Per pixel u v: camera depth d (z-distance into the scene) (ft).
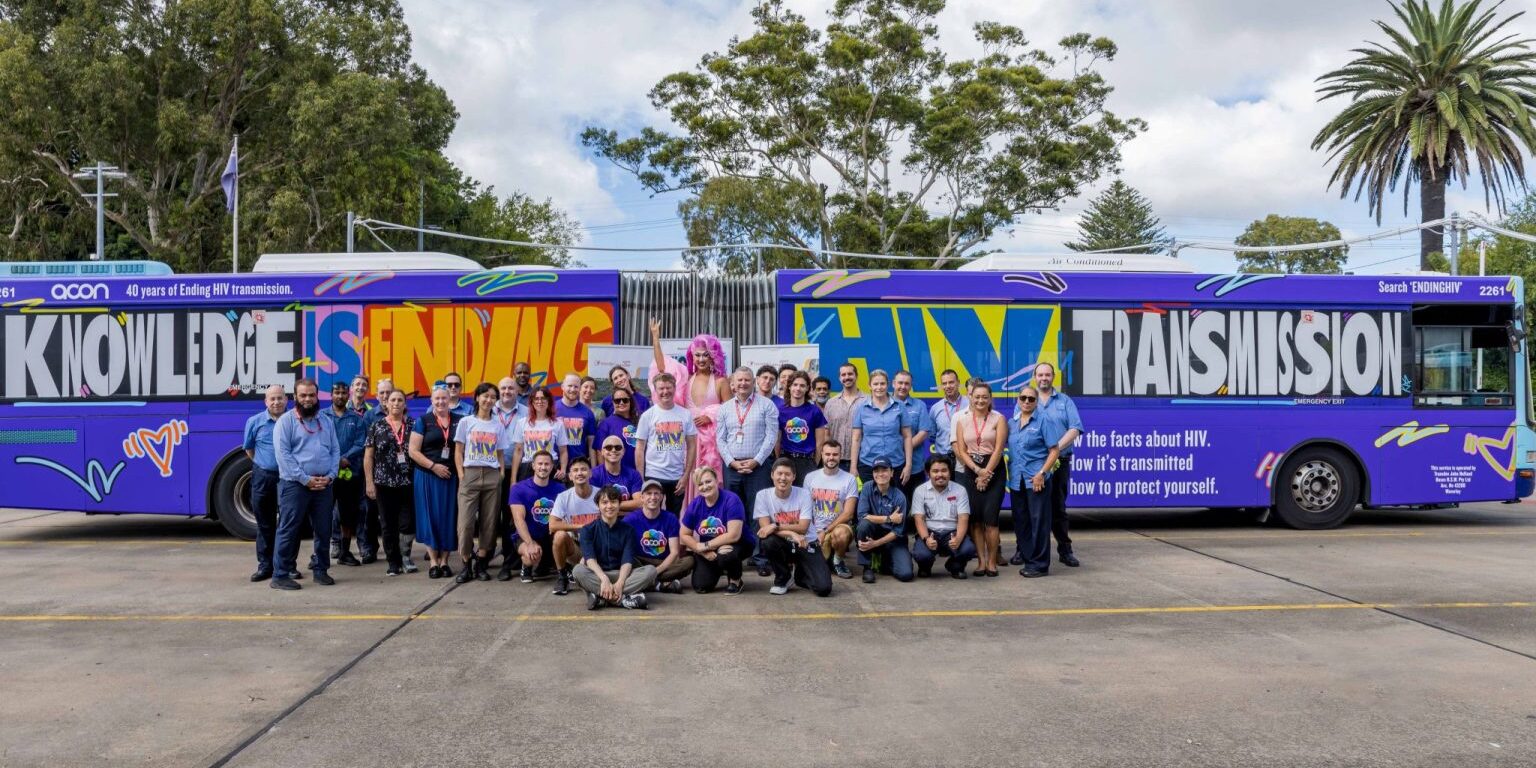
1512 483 43.21
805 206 137.59
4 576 33.04
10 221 126.21
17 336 41.14
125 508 40.86
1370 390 43.01
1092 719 18.62
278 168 124.67
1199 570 33.55
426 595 29.86
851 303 42.14
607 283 41.75
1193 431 42.39
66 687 20.65
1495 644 23.90
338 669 21.97
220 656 23.03
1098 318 42.39
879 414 33.91
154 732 17.97
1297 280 42.96
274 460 31.45
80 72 110.11
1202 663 22.35
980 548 32.78
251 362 41.06
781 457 32.60
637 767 16.30
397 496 32.94
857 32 139.13
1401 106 106.83
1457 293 43.42
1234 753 16.89
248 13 114.73
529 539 30.83
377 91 117.70
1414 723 18.39
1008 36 141.08
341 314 41.24
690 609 27.99
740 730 18.03
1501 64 107.96
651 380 36.70
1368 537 41.19
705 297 42.75
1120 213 229.86
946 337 42.14
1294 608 27.84
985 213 138.51
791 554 30.27
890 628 25.71
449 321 41.34
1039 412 32.55
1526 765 16.39
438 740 17.56
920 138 139.23
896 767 16.28
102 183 107.86
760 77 136.67
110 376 41.01
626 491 30.37
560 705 19.49
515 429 32.81
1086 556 36.40
